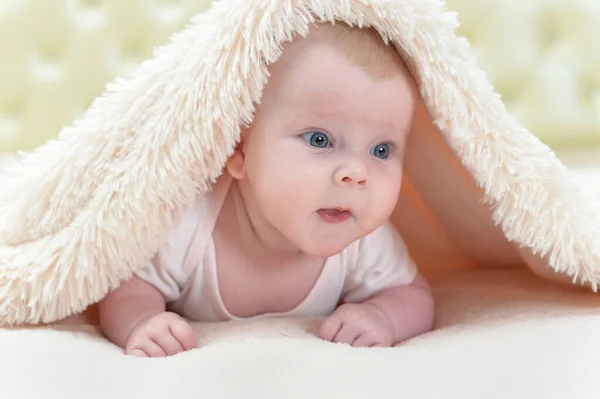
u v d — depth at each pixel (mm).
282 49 797
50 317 835
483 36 1937
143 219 828
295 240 809
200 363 659
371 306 867
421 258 1147
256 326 846
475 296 995
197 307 930
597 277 862
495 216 861
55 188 867
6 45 1877
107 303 856
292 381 600
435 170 945
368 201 790
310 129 788
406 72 821
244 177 859
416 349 724
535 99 1907
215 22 826
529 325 798
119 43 1907
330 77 774
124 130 851
